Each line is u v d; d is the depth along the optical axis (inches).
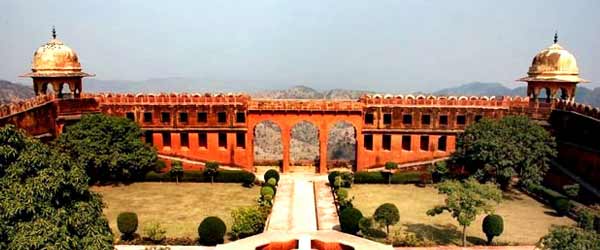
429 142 2428.6
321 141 2454.5
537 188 1985.7
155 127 2445.9
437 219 1704.0
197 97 2432.3
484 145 1978.3
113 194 2017.7
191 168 2438.5
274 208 1871.3
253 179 2190.0
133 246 1430.9
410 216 1738.4
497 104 2388.0
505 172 1934.1
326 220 1721.2
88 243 833.5
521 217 1729.8
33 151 838.5
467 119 2406.5
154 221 1675.7
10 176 812.0
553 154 2020.2
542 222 1670.8
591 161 1983.3
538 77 2427.4
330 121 2443.4
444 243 1464.1
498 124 2054.6
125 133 2175.2
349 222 1526.8
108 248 863.7
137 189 2101.4
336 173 2187.5
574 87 2440.9
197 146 2464.3
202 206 1862.7
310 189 2162.9
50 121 2218.3
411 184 2235.5
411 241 1440.7
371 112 2425.0
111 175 2164.1
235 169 2429.9
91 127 2118.6
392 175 2233.0
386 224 1491.1
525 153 1971.0
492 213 1472.7
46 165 842.2
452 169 2293.3
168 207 1844.2
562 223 1654.8
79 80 2420.0
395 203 1910.7
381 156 2452.0
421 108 2405.3
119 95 2431.1
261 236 1453.0
